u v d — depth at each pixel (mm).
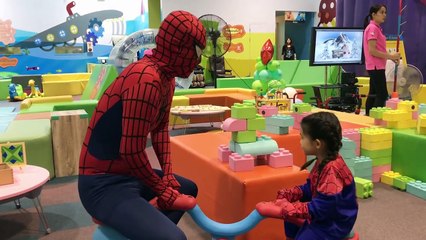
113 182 1486
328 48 6172
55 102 5125
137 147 1397
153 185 1484
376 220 2436
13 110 6082
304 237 1602
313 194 1673
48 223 2502
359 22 7523
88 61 10094
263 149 2072
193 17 1479
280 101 3623
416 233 2258
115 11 10094
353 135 3152
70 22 9781
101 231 1519
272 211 1556
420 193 2805
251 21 10234
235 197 1933
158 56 1482
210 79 9719
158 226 1364
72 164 3510
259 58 4598
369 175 3090
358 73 7742
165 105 1617
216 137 2834
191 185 1787
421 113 3242
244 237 1937
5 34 9352
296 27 11820
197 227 2400
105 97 1490
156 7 10148
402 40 6262
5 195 1972
